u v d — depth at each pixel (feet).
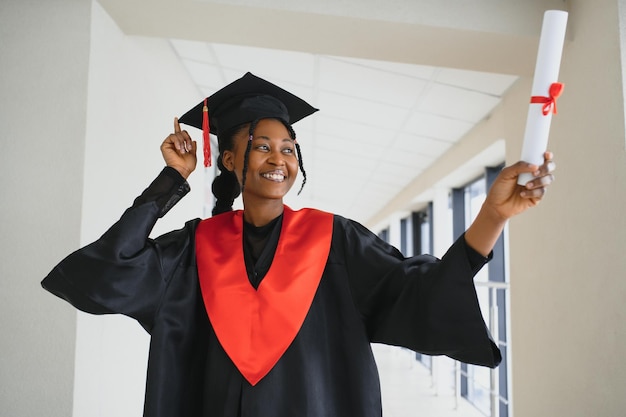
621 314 6.63
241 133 4.22
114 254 3.73
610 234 6.88
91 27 7.14
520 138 10.25
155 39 10.31
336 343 3.94
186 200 12.96
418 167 19.10
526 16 7.98
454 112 12.91
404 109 13.41
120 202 8.35
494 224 3.36
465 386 16.31
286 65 12.15
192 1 7.36
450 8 7.86
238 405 3.70
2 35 7.07
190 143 4.33
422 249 25.57
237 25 8.02
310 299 3.90
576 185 7.70
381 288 3.91
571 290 7.79
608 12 7.04
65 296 3.82
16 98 6.98
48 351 6.66
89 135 7.03
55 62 7.04
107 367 7.91
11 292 6.70
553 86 2.97
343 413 3.81
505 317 14.03
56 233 6.77
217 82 13.91
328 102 14.06
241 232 4.22
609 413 6.82
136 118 9.21
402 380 18.58
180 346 3.99
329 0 7.62
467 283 3.46
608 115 6.98
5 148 6.90
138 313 3.88
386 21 7.71
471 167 15.08
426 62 9.06
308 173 23.81
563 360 8.00
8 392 6.62
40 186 6.85
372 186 24.43
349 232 4.21
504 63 8.96
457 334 3.48
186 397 3.94
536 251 8.88
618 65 6.81
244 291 3.92
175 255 4.17
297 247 4.08
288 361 3.74
